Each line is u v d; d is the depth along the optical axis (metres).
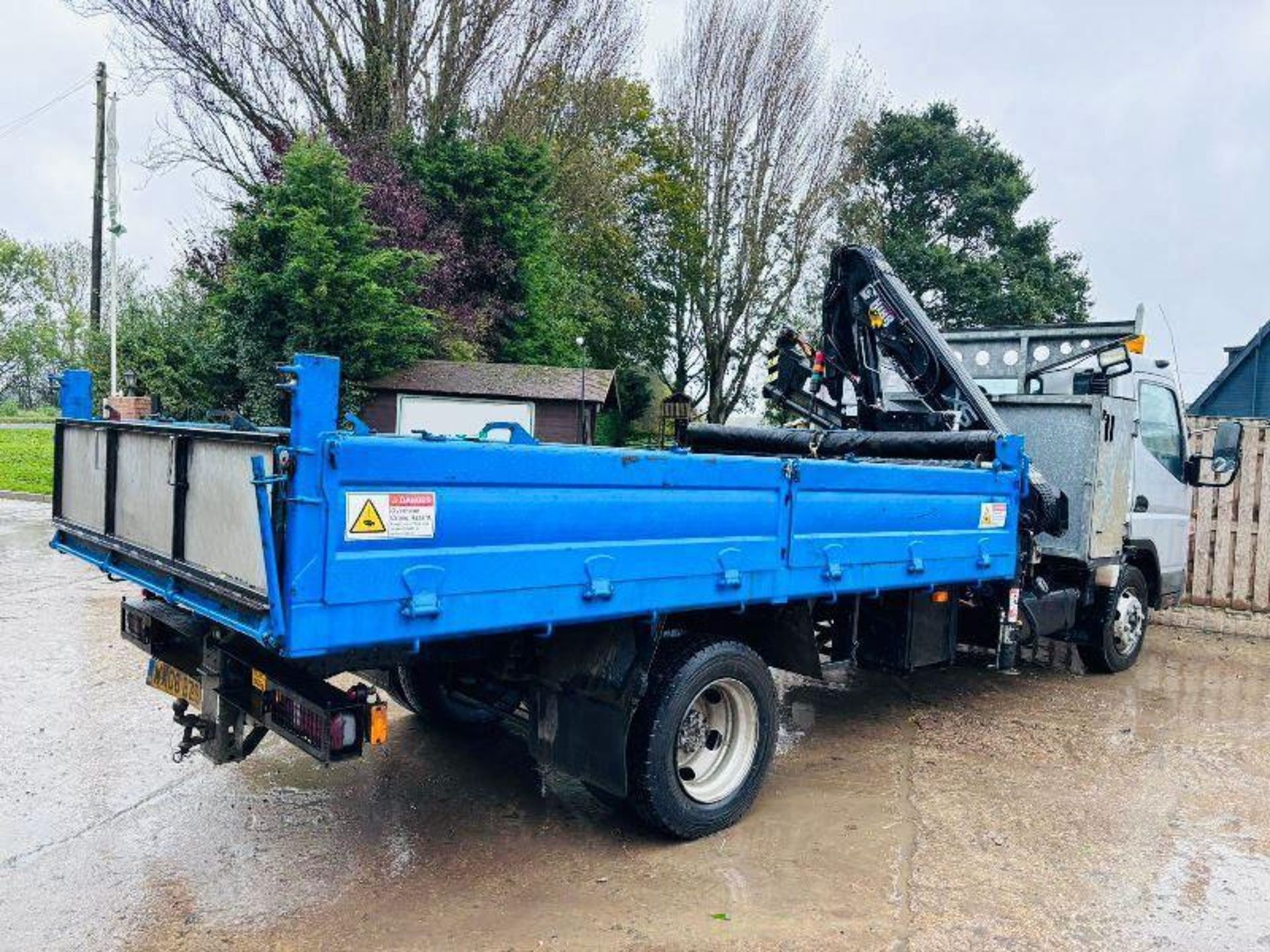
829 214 26.34
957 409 6.00
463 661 4.12
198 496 3.37
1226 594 9.84
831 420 6.88
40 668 6.62
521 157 20.22
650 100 27.19
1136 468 7.46
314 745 3.35
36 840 4.09
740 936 3.46
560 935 3.44
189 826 4.28
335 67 20.02
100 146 23.86
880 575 4.87
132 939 3.33
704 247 25.94
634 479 3.71
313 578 2.87
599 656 4.03
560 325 21.59
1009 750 5.68
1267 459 9.63
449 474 3.16
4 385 52.59
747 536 4.18
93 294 24.12
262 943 3.33
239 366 15.52
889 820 4.57
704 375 27.48
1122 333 6.91
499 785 4.91
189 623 3.96
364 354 15.64
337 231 15.34
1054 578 7.06
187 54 18.27
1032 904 3.76
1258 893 3.89
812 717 6.30
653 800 4.07
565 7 22.09
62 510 4.76
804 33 25.25
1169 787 5.11
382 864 3.97
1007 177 34.78
